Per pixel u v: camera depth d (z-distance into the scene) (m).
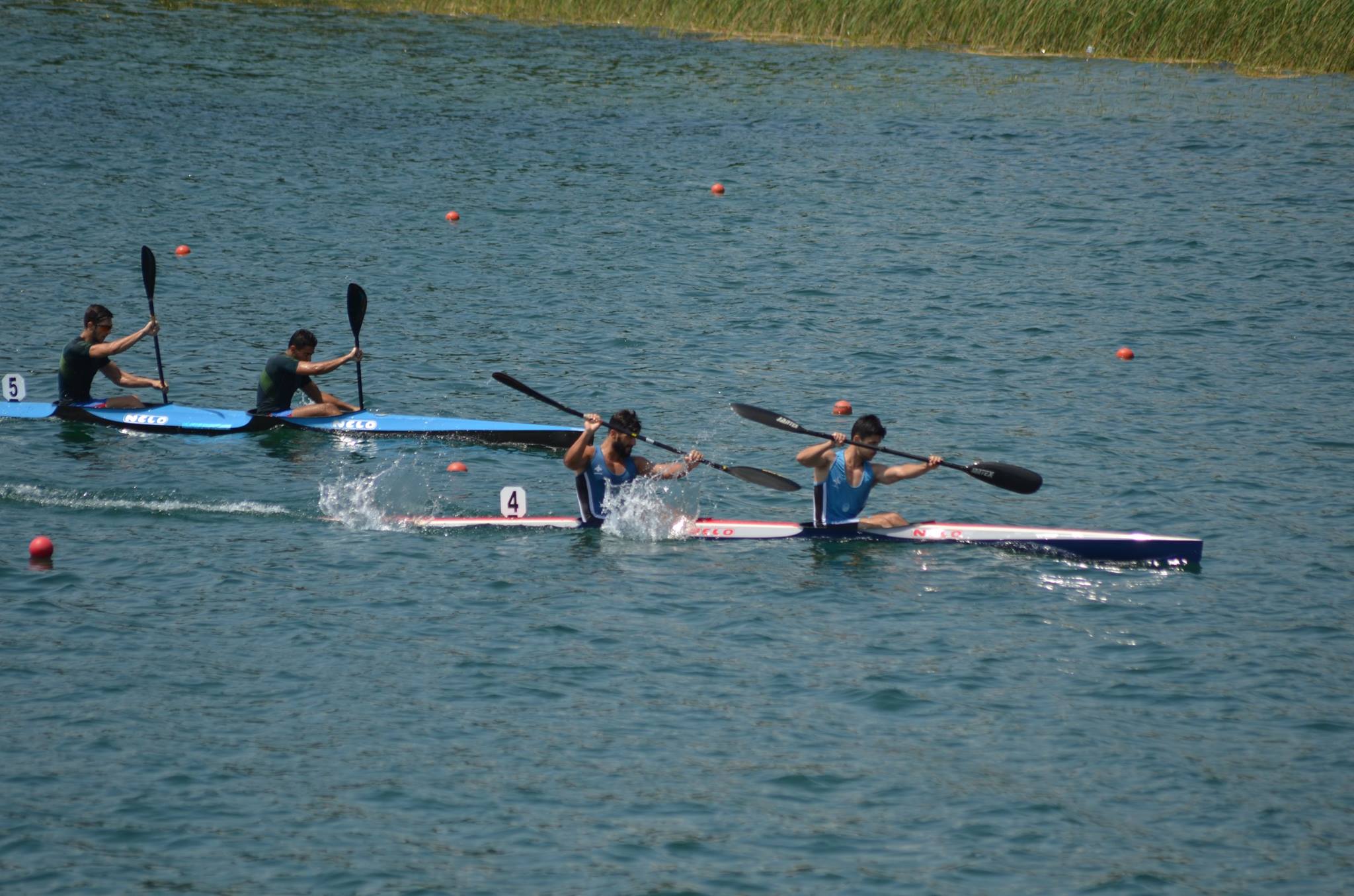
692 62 166.38
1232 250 99.88
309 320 82.62
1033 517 56.81
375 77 154.88
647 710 41.16
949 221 107.69
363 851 34.09
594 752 38.78
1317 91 155.25
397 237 100.75
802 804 36.53
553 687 42.38
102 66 153.62
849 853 34.47
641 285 91.00
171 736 39.03
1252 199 113.69
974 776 37.94
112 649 44.06
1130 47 171.88
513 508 55.84
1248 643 45.97
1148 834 35.50
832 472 54.78
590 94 150.38
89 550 51.81
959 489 60.03
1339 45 164.62
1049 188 117.12
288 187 112.50
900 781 37.69
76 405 66.88
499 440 65.75
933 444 64.81
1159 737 40.09
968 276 93.94
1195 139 134.00
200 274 90.56
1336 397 71.81
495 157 124.50
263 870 33.25
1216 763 38.75
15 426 65.94
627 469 55.75
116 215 102.44
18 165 114.12
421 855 33.97
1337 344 80.75
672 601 48.88
